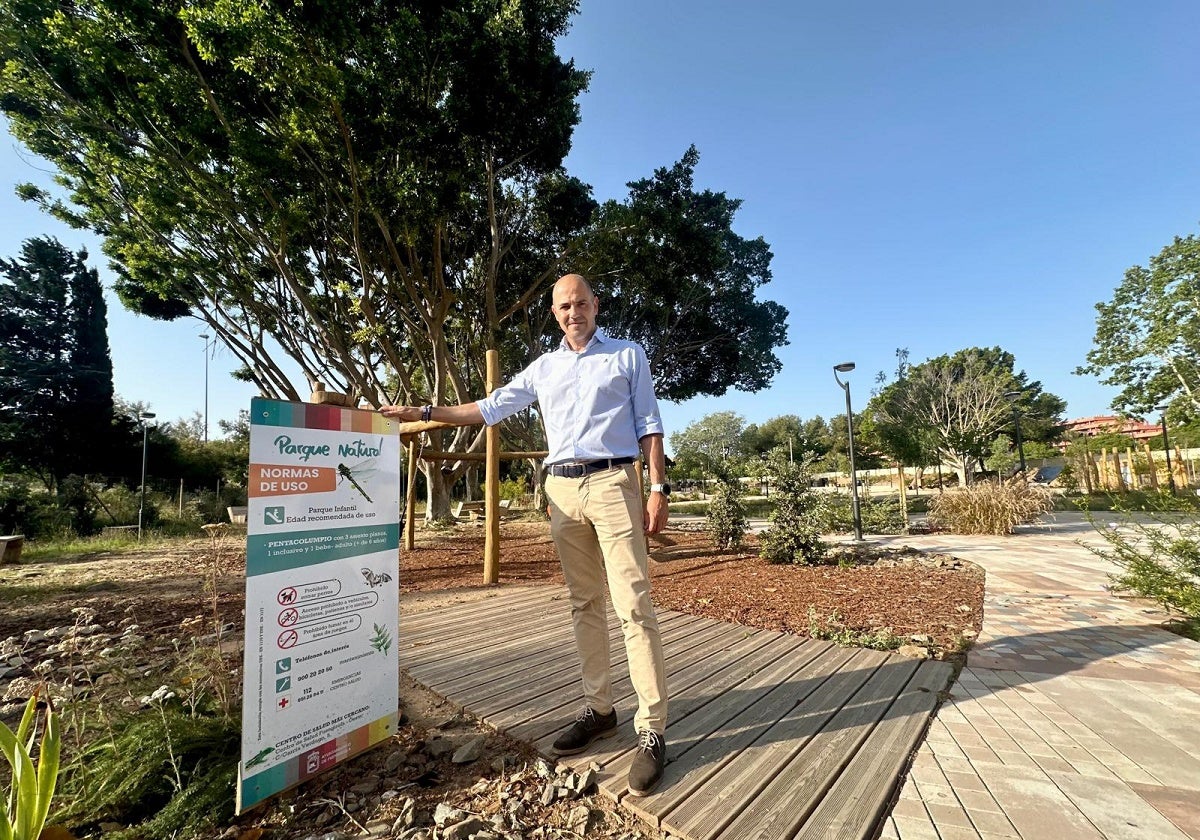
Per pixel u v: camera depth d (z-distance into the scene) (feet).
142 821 5.94
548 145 33.24
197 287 40.65
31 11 25.50
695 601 15.99
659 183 47.29
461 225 39.11
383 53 27.09
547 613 14.30
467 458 23.16
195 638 8.79
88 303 73.92
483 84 28.71
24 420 61.31
